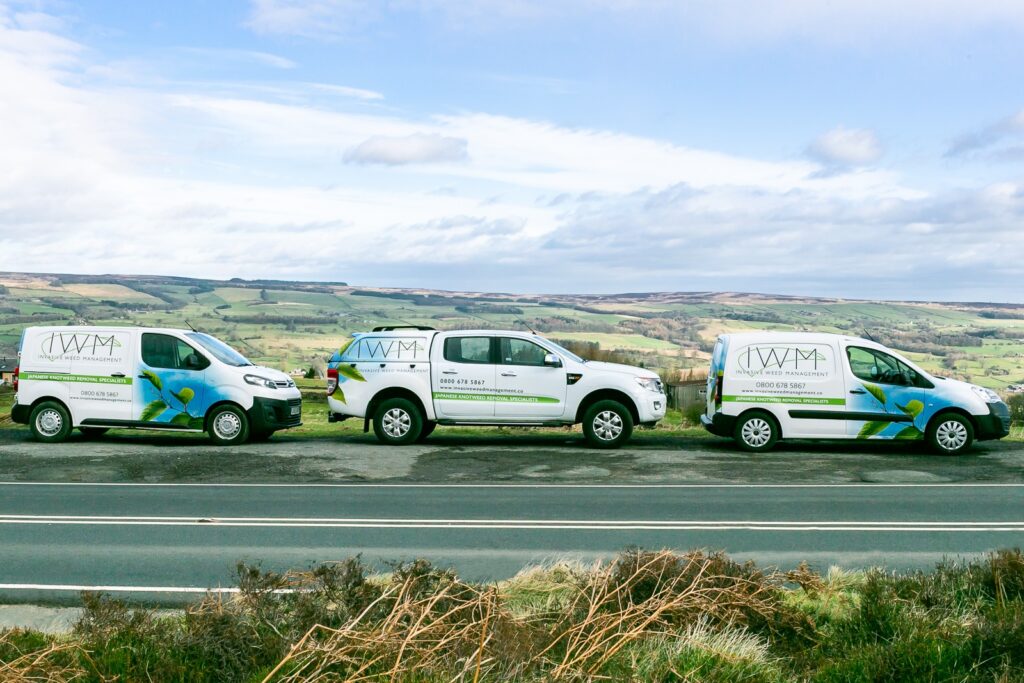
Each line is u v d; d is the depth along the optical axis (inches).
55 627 233.5
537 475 503.5
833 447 640.4
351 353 647.1
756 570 233.9
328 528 353.7
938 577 245.8
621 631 189.9
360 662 169.0
